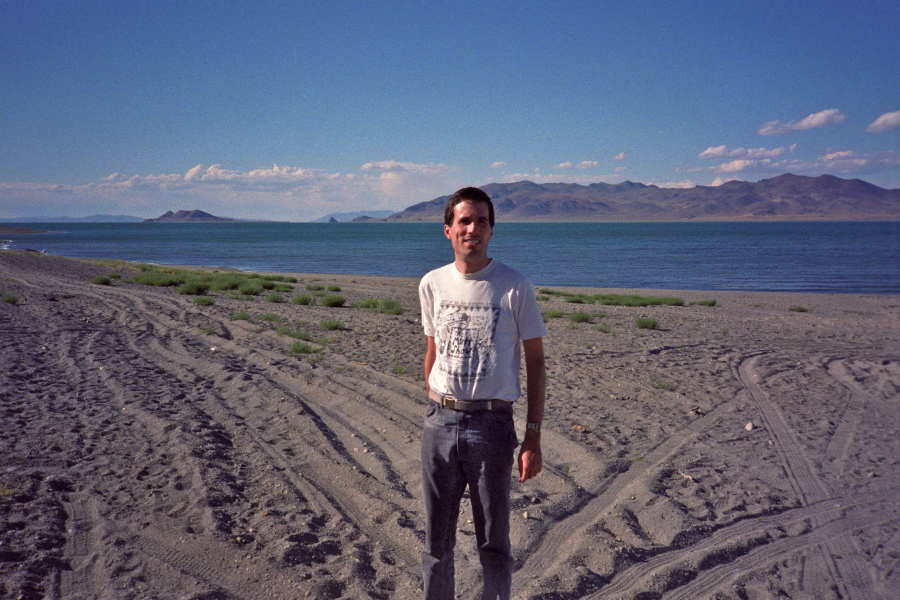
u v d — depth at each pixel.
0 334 9.38
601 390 7.61
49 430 5.20
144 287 20.09
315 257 60.34
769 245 83.00
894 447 5.55
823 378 8.45
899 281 34.25
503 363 2.38
